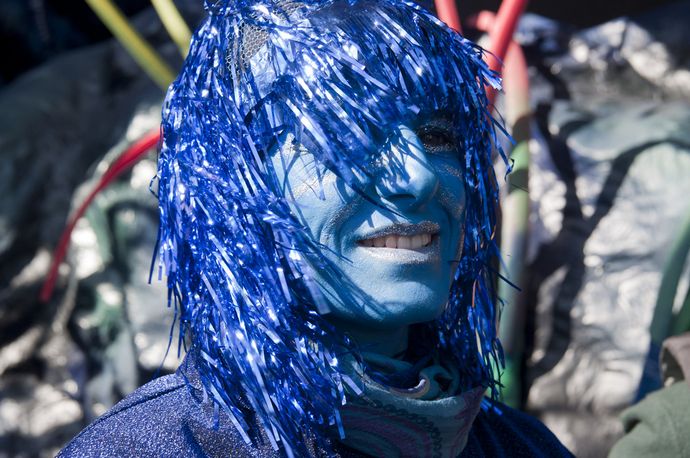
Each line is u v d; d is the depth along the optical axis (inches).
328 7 26.3
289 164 25.4
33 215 95.8
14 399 88.0
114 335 86.0
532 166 85.0
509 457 31.5
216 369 26.1
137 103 97.7
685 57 94.1
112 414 26.4
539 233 81.7
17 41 117.2
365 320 25.8
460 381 29.5
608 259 79.2
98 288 86.9
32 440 86.1
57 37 119.7
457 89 27.2
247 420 26.0
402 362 27.6
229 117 25.9
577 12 91.3
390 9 27.0
